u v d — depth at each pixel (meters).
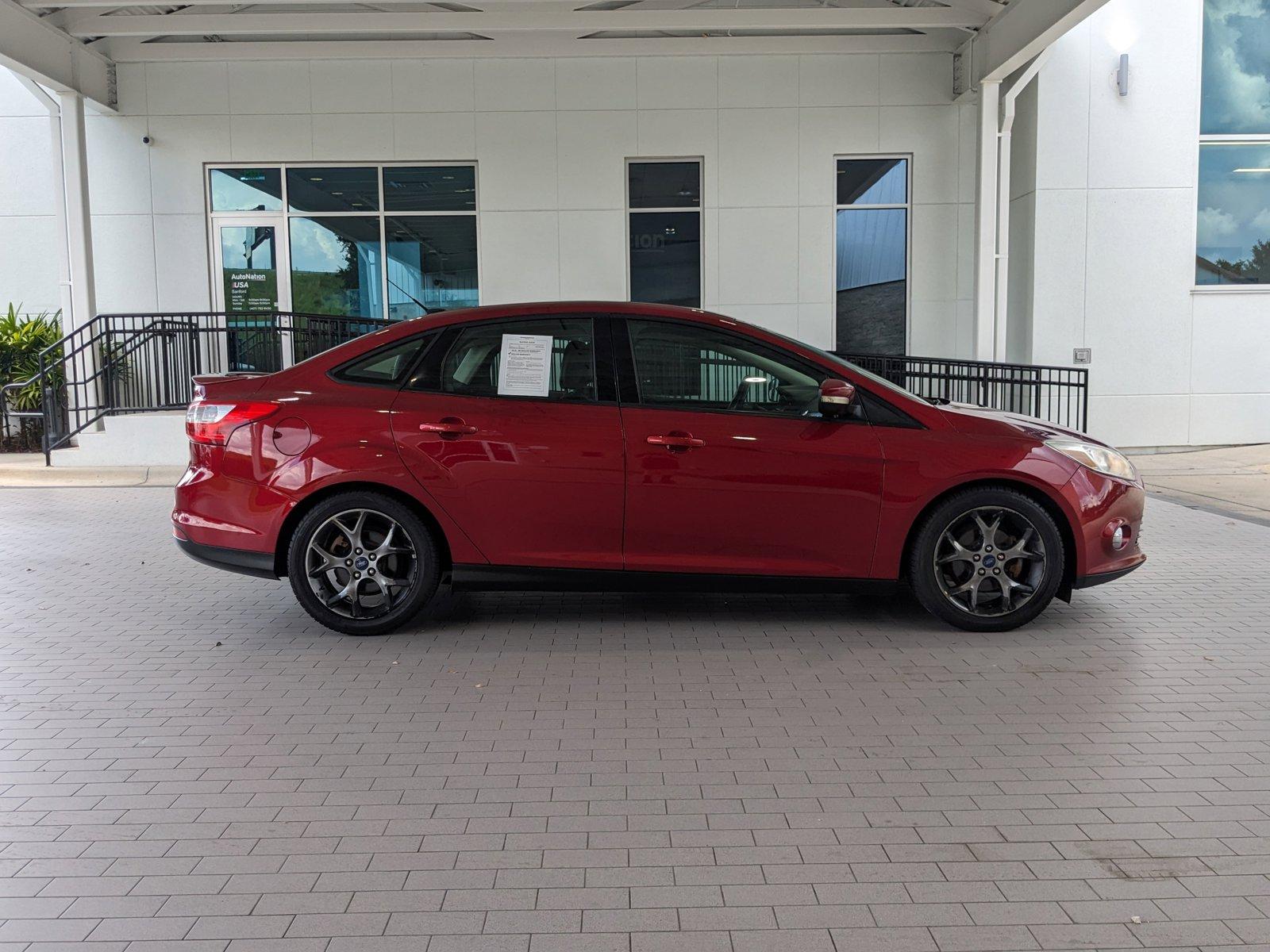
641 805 3.65
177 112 14.55
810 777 3.88
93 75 13.95
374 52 14.29
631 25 12.34
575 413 5.63
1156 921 2.88
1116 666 5.20
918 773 3.91
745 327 5.74
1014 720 4.45
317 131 14.60
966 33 14.03
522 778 3.89
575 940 2.82
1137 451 14.76
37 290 15.19
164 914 2.96
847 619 6.16
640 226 14.88
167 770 3.99
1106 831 3.43
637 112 14.64
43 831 3.49
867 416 5.65
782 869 3.20
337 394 5.74
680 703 4.72
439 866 3.23
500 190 14.72
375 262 14.89
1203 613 6.20
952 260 14.92
